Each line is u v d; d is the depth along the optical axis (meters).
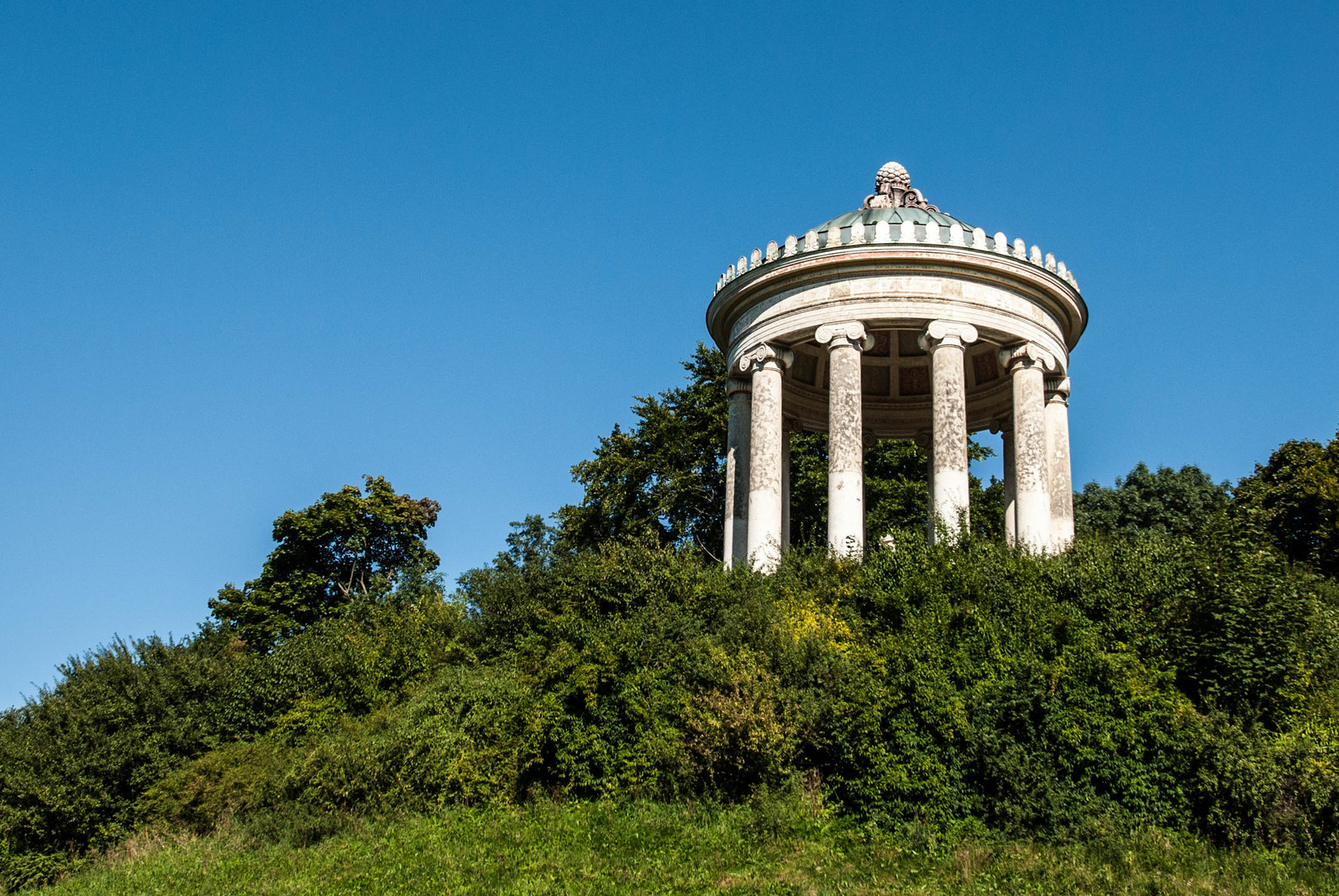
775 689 23.59
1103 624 23.58
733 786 23.50
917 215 38.44
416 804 26.83
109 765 32.62
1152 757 21.11
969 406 42.16
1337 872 18.94
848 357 35.03
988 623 23.34
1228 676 22.36
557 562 37.50
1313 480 43.34
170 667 36.91
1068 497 36.56
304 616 63.88
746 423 38.84
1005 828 20.97
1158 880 18.69
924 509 53.22
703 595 27.84
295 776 28.05
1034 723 21.62
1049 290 36.72
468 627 35.97
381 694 32.94
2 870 30.59
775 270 36.62
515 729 27.30
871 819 21.77
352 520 65.88
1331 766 20.36
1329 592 31.34
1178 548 25.70
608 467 50.25
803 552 32.44
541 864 21.73
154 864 27.19
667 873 20.72
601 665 25.56
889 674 23.02
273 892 22.56
